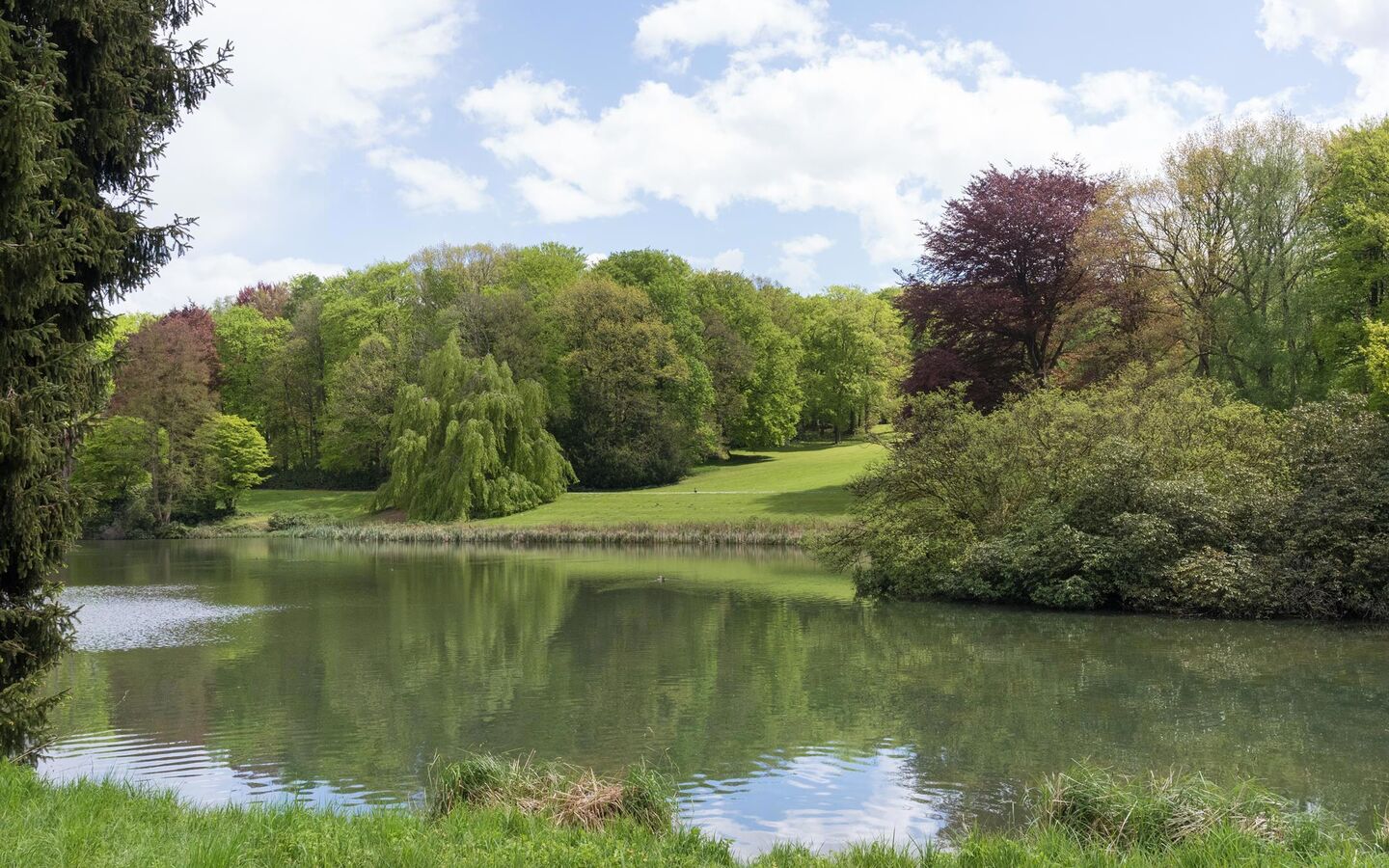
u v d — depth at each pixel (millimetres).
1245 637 20250
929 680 16594
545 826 7855
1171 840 7762
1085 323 42375
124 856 6156
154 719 14352
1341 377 33000
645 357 67438
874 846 7680
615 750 12500
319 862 6367
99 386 11102
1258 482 24734
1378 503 22109
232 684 16828
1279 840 7719
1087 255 39500
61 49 10750
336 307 74812
